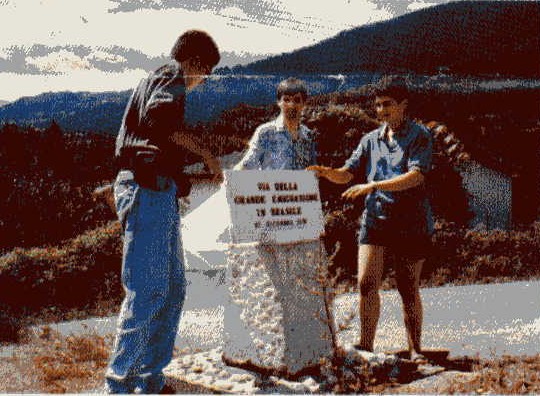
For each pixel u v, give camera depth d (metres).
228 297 4.13
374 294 4.40
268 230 3.95
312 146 4.50
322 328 4.13
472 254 9.57
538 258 9.77
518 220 12.49
